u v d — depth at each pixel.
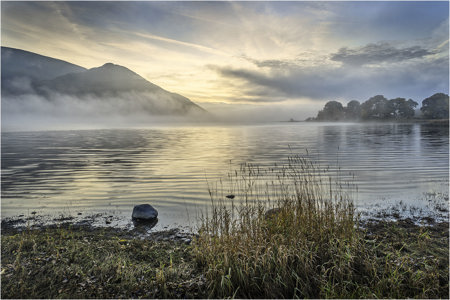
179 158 21.38
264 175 13.43
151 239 6.36
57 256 4.93
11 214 8.39
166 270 4.55
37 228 7.15
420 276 4.20
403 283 4.12
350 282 4.00
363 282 4.18
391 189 10.44
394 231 6.30
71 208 8.95
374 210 7.99
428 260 4.74
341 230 5.09
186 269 4.62
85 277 4.26
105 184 12.46
